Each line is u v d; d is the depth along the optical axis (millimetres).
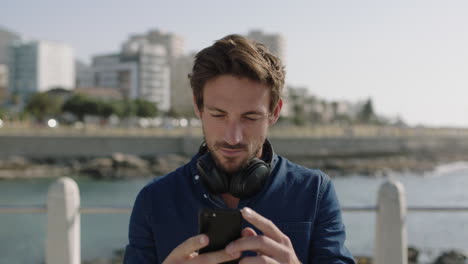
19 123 55062
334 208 1564
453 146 65375
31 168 38000
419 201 25766
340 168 46156
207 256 1218
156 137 44719
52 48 139125
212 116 1396
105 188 31859
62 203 3492
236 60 1339
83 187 32281
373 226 13531
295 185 1525
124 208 3566
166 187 1581
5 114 58531
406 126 71938
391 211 3508
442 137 64812
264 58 1419
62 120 76938
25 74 135250
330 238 1505
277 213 1476
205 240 1202
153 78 125375
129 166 39906
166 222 1534
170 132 47312
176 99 135250
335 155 53344
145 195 1599
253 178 1435
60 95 94938
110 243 11727
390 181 3566
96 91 102062
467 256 10539
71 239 3504
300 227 1483
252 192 1465
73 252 3512
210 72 1367
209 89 1383
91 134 42938
